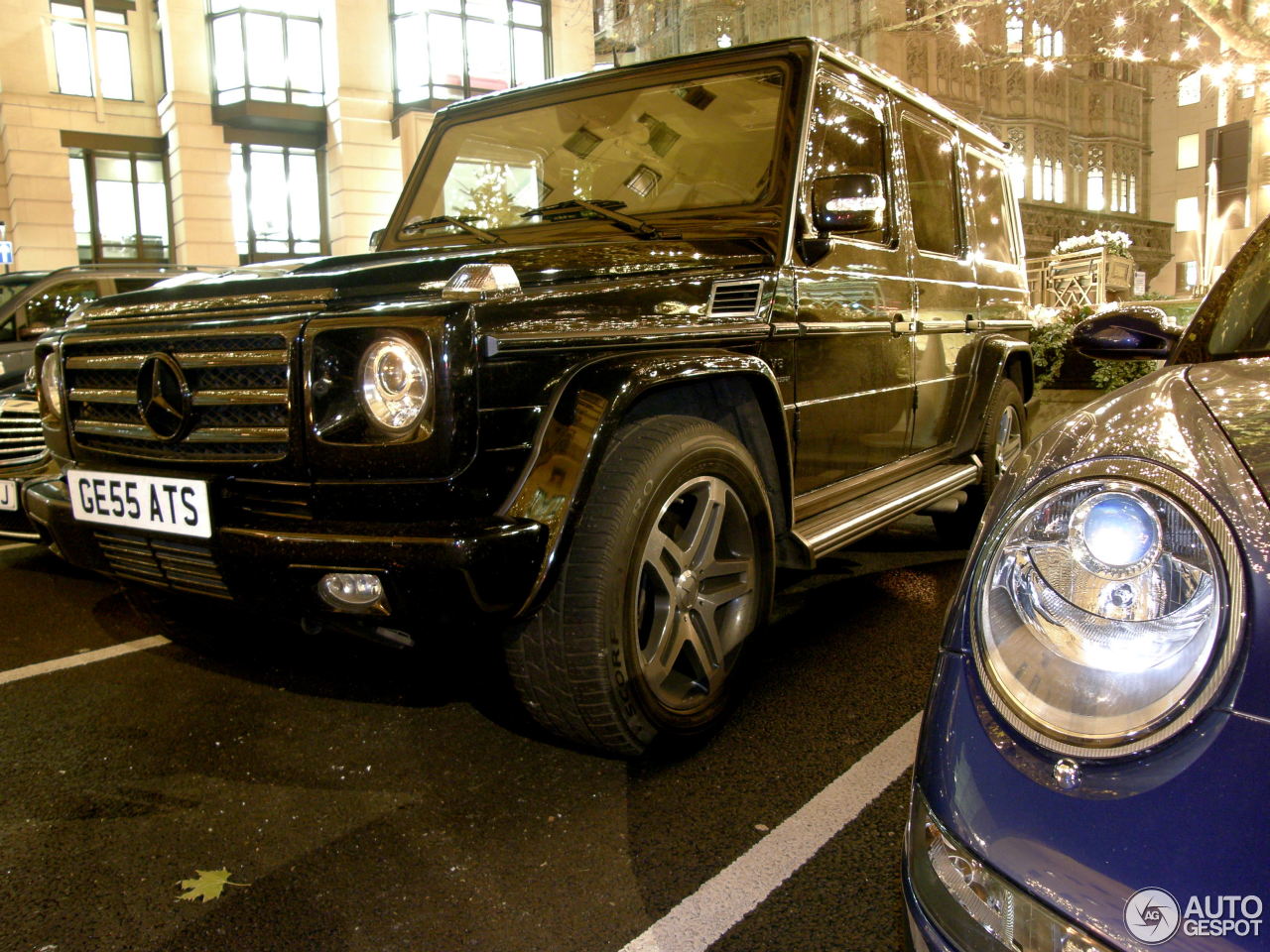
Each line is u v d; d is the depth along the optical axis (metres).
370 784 2.34
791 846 2.03
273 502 2.09
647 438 2.24
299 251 19.92
